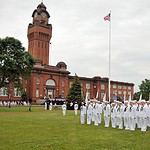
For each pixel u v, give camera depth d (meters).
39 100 95.75
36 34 104.88
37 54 104.12
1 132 19.52
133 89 125.62
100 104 27.09
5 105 83.31
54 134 18.98
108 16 45.78
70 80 108.25
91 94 114.25
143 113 22.25
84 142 15.94
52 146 14.45
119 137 18.22
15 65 59.62
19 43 61.81
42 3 108.69
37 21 105.81
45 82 99.56
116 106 24.72
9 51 60.75
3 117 34.25
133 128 22.72
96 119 26.39
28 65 62.25
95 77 115.81
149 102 23.91
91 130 21.88
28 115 39.12
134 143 15.94
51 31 108.12
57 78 102.94
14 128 22.05
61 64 104.81
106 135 19.06
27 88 96.12
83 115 27.30
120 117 23.61
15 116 36.41
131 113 22.78
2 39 60.47
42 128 22.44
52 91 101.56
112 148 14.29
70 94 62.53
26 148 13.78
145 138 18.02
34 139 16.56
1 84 61.66
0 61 59.03
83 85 112.38
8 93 90.25
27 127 22.94
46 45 106.56
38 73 98.00
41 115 39.56
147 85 107.38
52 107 66.44
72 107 61.25
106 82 117.69
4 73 59.84
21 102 90.69
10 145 14.55
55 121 29.34
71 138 17.30
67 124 26.36
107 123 24.86
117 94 119.69
